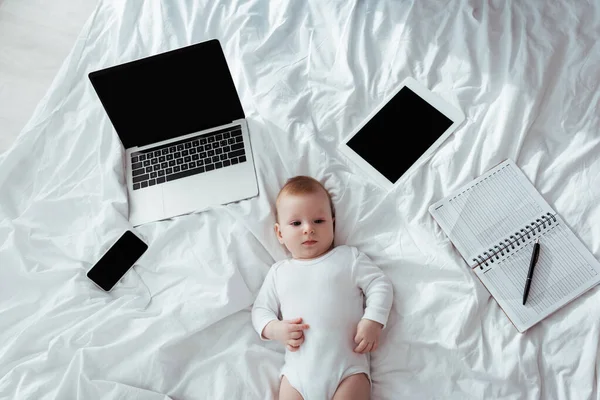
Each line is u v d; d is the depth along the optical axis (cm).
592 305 112
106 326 121
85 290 128
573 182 124
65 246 134
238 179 137
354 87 142
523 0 145
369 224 128
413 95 140
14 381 117
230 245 129
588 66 133
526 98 132
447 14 148
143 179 142
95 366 117
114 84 131
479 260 121
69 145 149
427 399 111
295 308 119
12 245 132
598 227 118
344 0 155
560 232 120
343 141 139
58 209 138
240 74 152
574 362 109
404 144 136
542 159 127
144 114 139
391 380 114
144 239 134
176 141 145
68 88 157
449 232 125
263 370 118
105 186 140
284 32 155
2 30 186
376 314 114
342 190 131
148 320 122
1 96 177
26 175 146
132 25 163
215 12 160
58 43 182
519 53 137
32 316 127
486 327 116
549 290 116
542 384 109
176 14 163
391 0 153
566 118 129
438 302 117
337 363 111
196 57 128
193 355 121
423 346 115
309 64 149
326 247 125
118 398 113
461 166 131
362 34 150
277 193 135
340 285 119
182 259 130
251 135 141
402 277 122
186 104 138
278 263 128
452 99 137
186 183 139
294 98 144
